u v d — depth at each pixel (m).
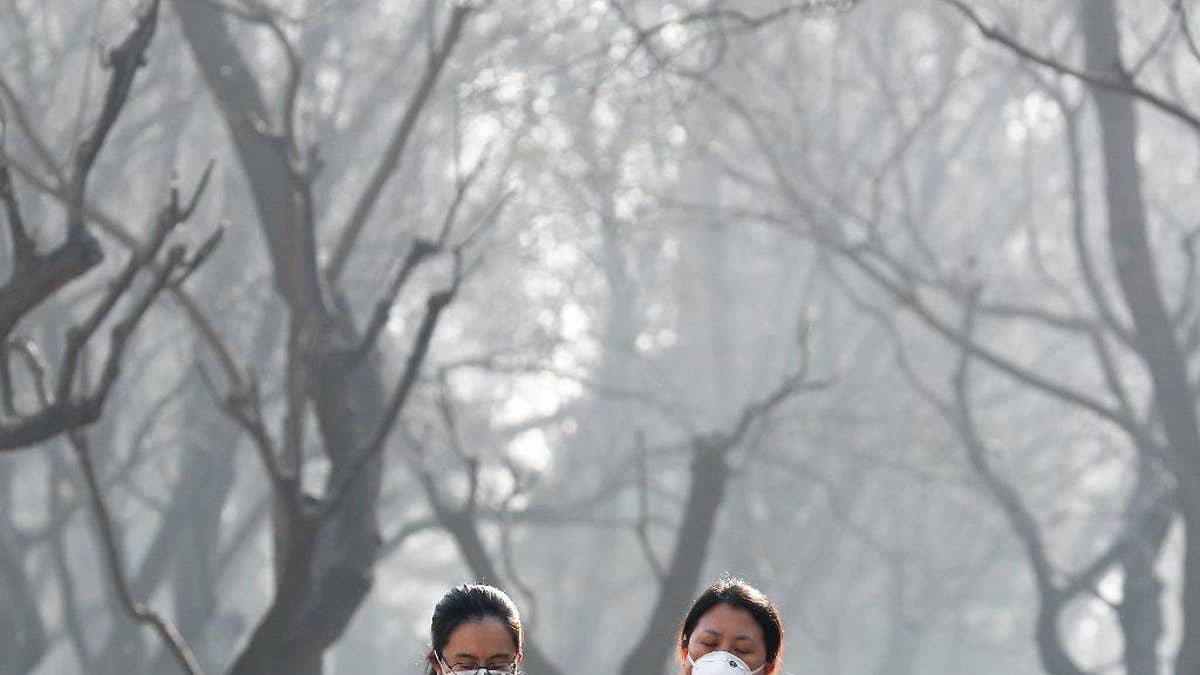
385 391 35.56
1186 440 41.62
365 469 33.62
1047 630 44.81
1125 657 44.53
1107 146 42.38
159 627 30.83
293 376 31.92
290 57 32.12
